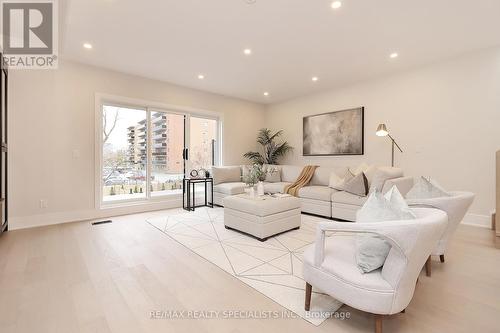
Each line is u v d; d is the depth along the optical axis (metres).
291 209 3.28
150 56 3.65
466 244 2.79
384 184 2.98
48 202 3.63
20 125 3.40
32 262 2.32
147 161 4.73
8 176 3.32
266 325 1.48
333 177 4.37
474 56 3.53
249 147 6.42
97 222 3.75
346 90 5.05
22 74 3.42
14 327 1.44
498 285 1.92
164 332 1.41
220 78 4.65
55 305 1.65
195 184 5.40
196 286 1.91
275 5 2.43
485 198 3.50
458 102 3.69
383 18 2.67
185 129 5.29
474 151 3.58
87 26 2.82
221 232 3.26
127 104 4.46
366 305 1.28
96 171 4.03
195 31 2.93
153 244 2.81
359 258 1.39
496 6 2.45
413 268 1.25
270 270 2.18
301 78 4.65
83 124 3.91
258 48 3.39
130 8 2.47
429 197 2.16
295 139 6.05
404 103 4.24
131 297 1.75
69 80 3.78
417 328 1.43
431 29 2.90
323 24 2.78
